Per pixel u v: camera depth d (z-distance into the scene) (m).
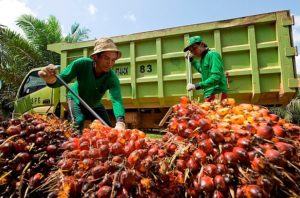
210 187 1.20
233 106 1.64
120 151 1.37
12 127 1.65
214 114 1.53
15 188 1.54
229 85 5.39
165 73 5.88
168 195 1.33
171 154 1.39
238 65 5.38
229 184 1.19
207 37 5.60
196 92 5.62
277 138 1.30
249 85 5.33
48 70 3.04
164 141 1.47
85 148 1.46
